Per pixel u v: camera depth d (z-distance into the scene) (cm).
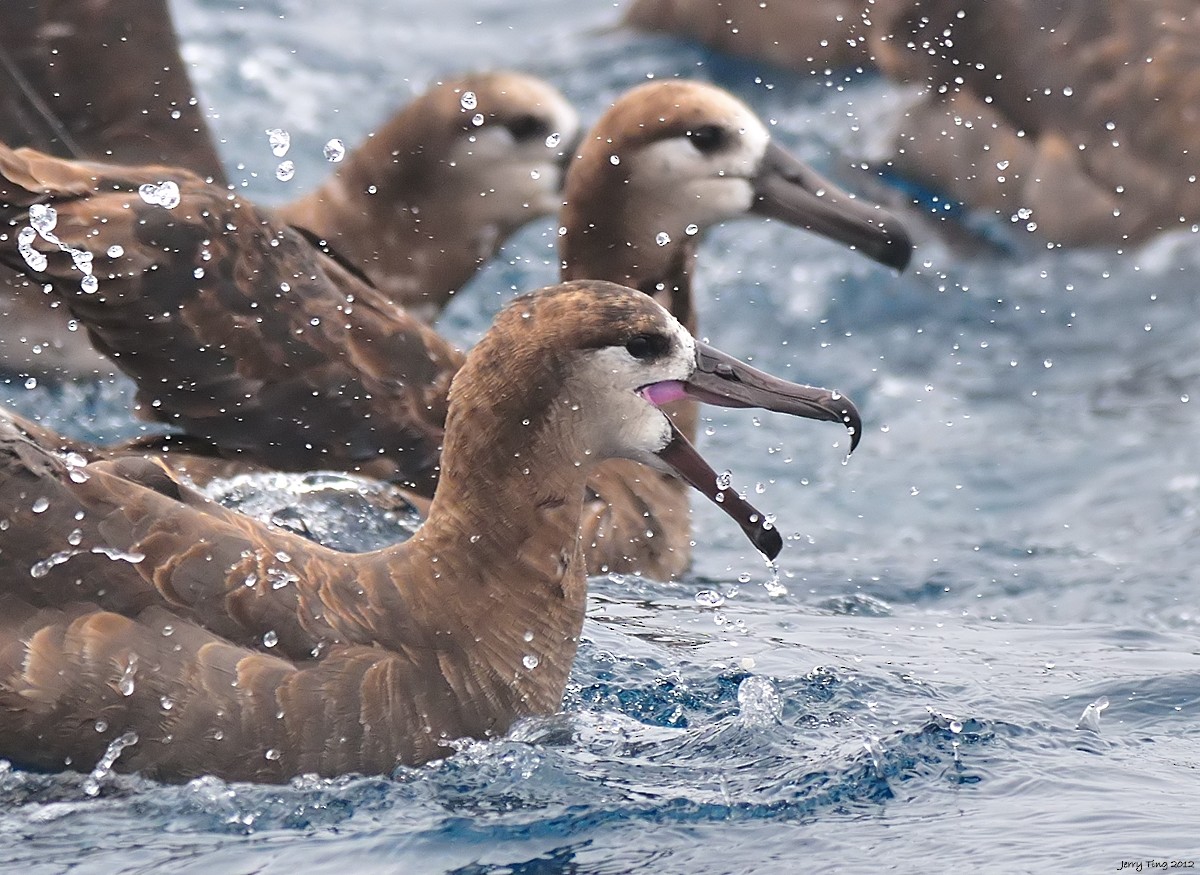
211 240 1214
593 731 1023
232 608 906
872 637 1243
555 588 986
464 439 973
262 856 865
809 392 1011
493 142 1630
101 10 1556
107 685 879
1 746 880
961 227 2059
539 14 2673
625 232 1451
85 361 1495
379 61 2444
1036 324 1952
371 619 941
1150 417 1762
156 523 909
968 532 1556
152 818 887
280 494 1230
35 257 1155
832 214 1450
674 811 930
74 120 1555
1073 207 2031
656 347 991
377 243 1642
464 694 957
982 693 1113
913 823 927
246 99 2272
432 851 877
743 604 1316
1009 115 2041
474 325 1908
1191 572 1456
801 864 877
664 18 2456
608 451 1004
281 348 1234
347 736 917
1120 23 2025
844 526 1572
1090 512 1588
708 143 1436
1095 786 980
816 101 2277
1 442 893
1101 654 1221
